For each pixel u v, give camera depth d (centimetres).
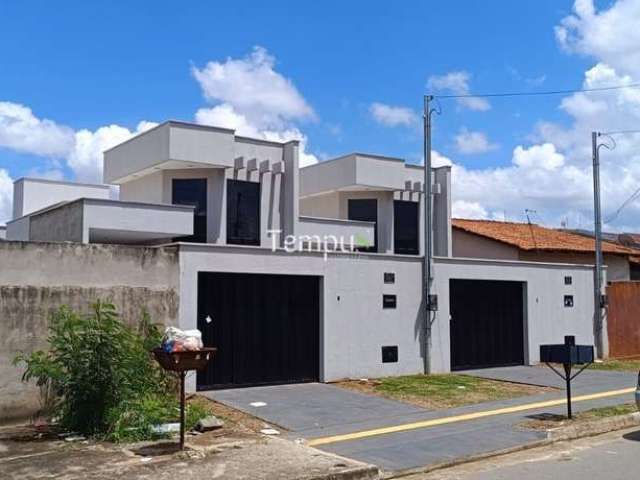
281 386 1513
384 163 2644
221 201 2181
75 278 1188
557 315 2130
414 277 1781
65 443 966
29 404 1110
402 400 1373
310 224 2345
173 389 1246
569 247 2755
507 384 1628
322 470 829
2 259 1112
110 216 1884
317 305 1605
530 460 941
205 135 2136
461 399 1397
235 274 1470
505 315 2012
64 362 1015
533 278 2067
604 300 2253
